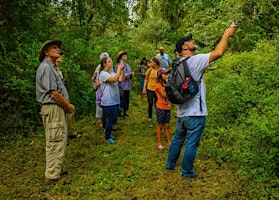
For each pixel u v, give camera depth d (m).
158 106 5.54
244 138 4.95
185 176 4.46
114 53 11.53
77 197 4.14
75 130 6.41
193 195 4.04
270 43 8.78
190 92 4.02
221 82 7.10
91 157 5.38
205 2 14.34
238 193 3.99
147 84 7.04
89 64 9.84
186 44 4.18
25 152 5.64
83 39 11.26
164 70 5.40
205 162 4.93
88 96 7.83
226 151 4.89
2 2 7.84
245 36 10.64
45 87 4.27
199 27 12.77
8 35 8.03
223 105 6.21
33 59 6.88
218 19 12.01
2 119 6.52
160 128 5.65
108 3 13.27
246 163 4.51
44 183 4.51
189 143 4.24
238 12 10.95
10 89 6.79
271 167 4.28
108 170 4.86
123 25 15.16
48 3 9.79
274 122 4.44
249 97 6.02
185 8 16.98
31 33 8.74
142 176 4.61
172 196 4.04
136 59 12.99
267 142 4.46
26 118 6.79
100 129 6.91
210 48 12.22
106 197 4.10
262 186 4.02
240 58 8.67
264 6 10.09
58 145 4.48
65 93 4.62
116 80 5.55
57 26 10.54
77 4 12.25
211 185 4.24
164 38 19.64
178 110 4.31
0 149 5.77
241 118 5.70
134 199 4.03
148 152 5.51
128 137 6.36
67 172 4.81
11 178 4.70
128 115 8.06
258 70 6.66
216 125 5.87
